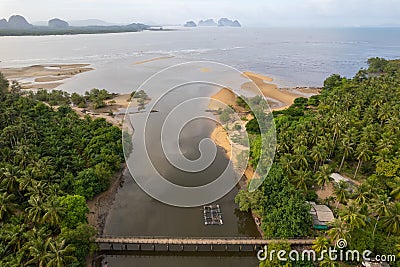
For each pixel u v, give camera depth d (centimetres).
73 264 4241
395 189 5462
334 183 6066
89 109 11719
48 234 4391
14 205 4925
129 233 5344
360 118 8831
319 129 7281
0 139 6769
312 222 5191
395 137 6944
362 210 4812
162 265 4988
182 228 5475
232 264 4991
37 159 5997
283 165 6069
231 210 5916
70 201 4944
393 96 9944
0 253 4044
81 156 7025
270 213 5259
